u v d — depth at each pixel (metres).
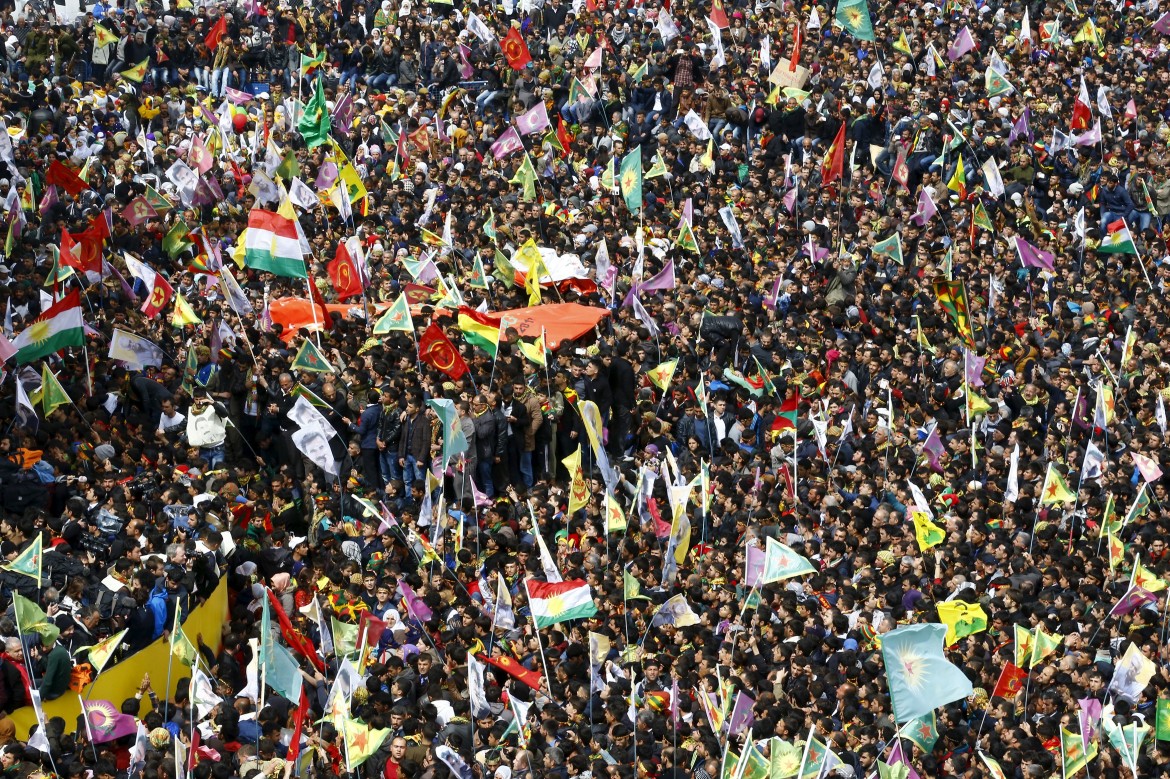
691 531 104.19
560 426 118.38
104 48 195.38
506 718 80.19
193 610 88.62
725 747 76.31
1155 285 154.00
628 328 129.62
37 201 161.12
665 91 189.25
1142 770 77.81
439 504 100.50
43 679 79.06
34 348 111.38
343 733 74.69
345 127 179.00
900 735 76.06
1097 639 91.44
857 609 91.19
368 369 118.00
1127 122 187.62
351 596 93.56
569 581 85.56
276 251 124.62
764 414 119.88
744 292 141.62
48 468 103.25
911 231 156.62
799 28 189.00
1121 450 119.19
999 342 135.38
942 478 110.44
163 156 170.12
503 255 140.75
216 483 105.44
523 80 189.00
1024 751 76.75
